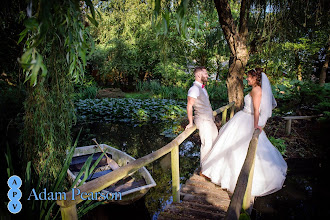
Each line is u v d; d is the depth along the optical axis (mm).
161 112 9094
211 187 3049
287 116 6191
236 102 5395
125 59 13984
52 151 2256
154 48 12625
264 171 2887
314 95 6547
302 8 4934
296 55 8102
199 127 3170
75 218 1333
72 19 1293
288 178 4023
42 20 933
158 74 14805
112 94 12789
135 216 3049
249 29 5801
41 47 1984
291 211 3078
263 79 2859
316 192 3559
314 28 5465
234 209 1133
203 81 3055
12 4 2174
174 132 6930
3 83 2885
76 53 1468
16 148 2604
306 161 4723
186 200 2746
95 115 8883
